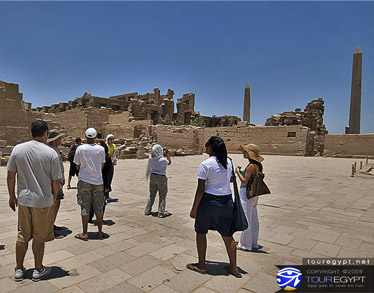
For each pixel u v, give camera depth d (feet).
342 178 44.37
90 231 17.29
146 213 21.43
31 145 10.93
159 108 152.87
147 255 13.71
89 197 15.85
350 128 123.95
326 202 26.37
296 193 30.96
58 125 85.05
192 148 114.83
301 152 101.55
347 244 15.57
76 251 14.07
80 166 15.83
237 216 11.60
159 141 99.60
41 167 10.88
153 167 20.92
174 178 42.83
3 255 13.38
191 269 12.17
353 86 123.85
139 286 10.69
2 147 63.82
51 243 15.11
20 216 10.96
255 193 14.15
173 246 14.99
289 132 105.09
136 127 101.76
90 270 11.99
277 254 14.16
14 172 11.03
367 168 58.39
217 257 13.66
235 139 118.32
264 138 110.83
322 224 19.38
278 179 42.68
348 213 22.39
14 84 73.56
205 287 10.73
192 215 11.69
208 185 11.60
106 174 20.35
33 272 11.09
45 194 11.00
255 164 14.40
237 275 11.66
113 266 12.42
